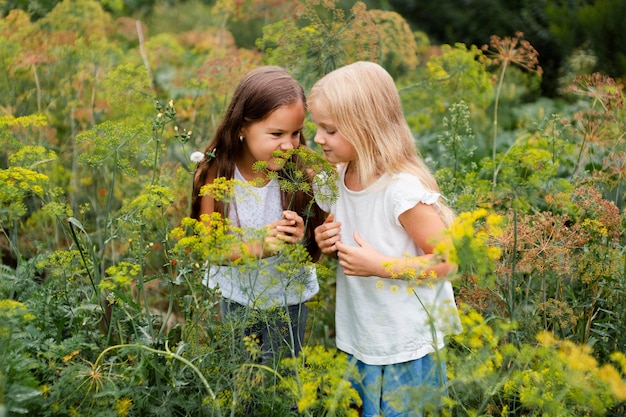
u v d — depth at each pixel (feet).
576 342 9.86
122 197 13.30
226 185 8.23
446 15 30.09
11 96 13.48
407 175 8.79
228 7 17.44
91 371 7.81
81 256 9.03
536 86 20.44
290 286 9.03
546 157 9.57
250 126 9.22
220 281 9.80
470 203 10.59
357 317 9.12
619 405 8.45
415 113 16.05
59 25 14.82
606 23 24.16
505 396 7.88
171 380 8.10
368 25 13.37
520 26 28.27
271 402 8.07
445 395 7.70
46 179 8.84
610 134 12.14
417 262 7.90
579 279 10.30
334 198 8.77
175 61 17.03
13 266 12.59
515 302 10.00
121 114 13.87
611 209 9.66
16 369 7.23
